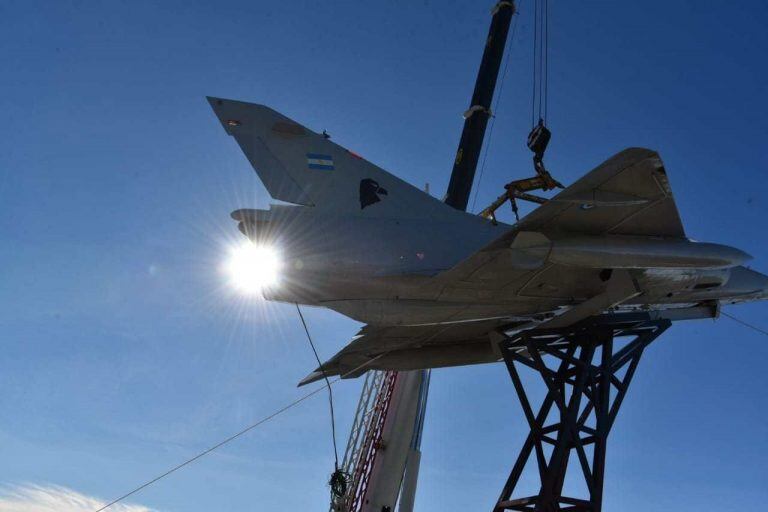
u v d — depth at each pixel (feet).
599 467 35.88
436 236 36.17
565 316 37.76
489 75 56.70
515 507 36.68
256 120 36.52
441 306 35.19
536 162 45.98
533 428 37.83
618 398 37.81
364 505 53.83
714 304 42.14
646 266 32.24
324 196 35.73
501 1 58.95
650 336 39.37
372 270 34.22
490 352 43.80
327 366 43.55
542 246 30.94
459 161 54.24
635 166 27.68
